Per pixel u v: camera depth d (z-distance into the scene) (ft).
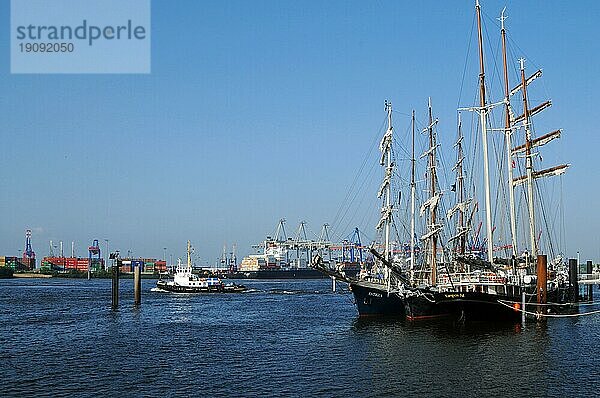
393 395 148.66
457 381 161.89
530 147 348.38
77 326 301.63
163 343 239.50
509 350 205.67
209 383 163.12
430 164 356.38
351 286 310.45
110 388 158.10
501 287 280.31
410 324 275.59
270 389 155.74
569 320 295.07
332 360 194.80
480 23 320.70
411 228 351.25
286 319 338.54
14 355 209.87
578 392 149.89
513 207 349.41
